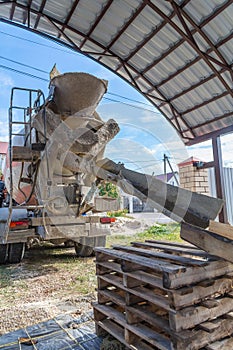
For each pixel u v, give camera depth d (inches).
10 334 84.7
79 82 128.8
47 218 158.1
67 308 105.6
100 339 80.0
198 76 245.1
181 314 55.0
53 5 218.2
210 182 297.6
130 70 277.9
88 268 169.0
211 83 245.3
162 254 68.2
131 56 256.2
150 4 193.3
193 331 55.4
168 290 55.9
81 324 90.6
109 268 76.7
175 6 185.0
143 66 263.3
